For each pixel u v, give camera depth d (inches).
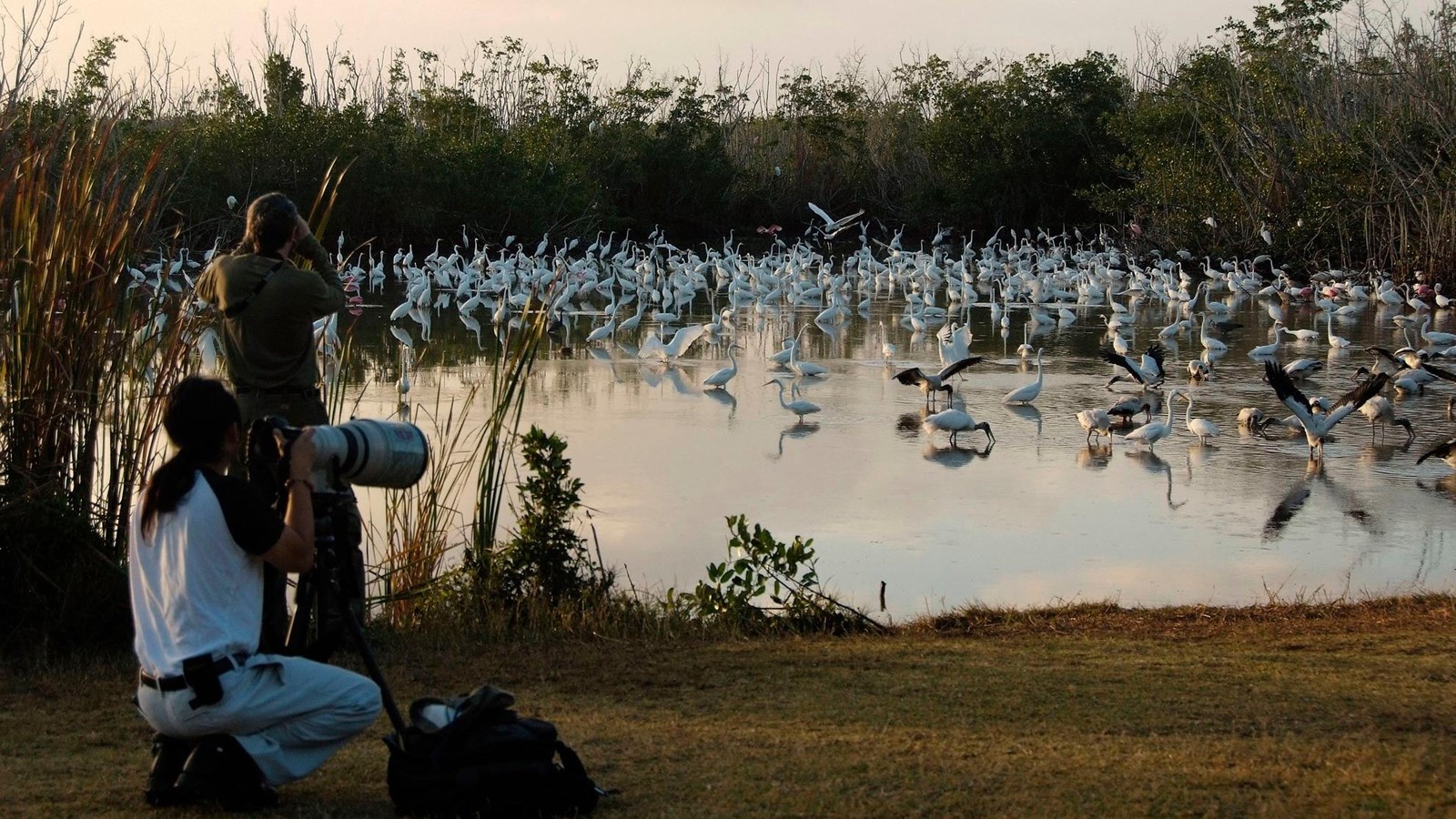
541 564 368.2
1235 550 471.2
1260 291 1699.1
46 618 307.3
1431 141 1705.2
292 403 273.7
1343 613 371.9
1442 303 1469.0
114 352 332.2
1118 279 1946.4
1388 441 685.9
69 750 237.6
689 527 496.4
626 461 619.8
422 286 1437.0
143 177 339.0
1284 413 775.7
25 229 323.9
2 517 309.7
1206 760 228.2
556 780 202.1
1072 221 2474.2
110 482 330.6
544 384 861.8
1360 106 1957.4
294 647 225.6
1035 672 294.8
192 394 195.8
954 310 1450.5
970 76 2586.1
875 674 293.7
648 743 239.1
